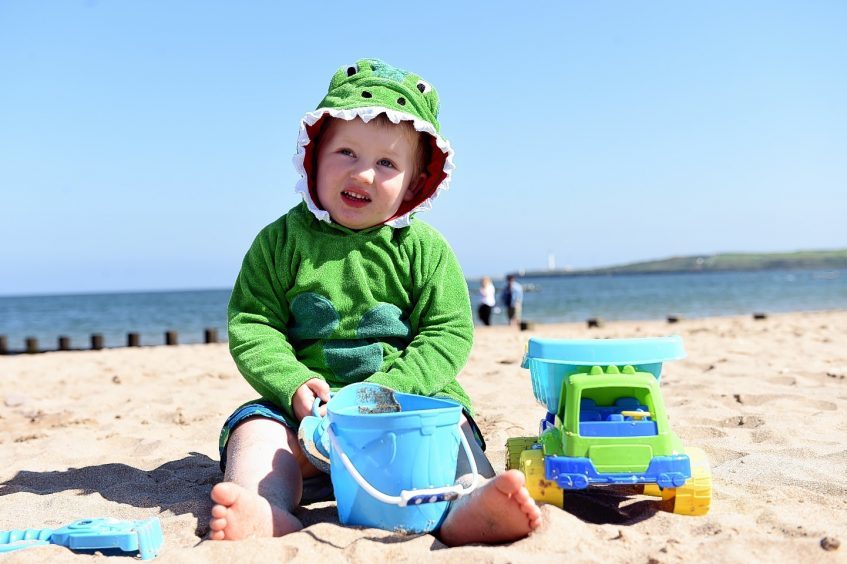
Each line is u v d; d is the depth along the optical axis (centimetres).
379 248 269
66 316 3797
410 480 203
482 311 1675
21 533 212
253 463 224
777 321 1395
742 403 448
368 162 262
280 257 271
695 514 222
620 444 210
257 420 240
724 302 3428
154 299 7750
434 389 254
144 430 417
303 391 241
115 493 283
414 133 272
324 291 264
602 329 1386
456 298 274
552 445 221
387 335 267
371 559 184
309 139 267
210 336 1427
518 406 452
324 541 196
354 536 199
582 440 211
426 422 202
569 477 209
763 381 533
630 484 224
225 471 240
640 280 10788
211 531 200
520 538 199
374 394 231
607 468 209
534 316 2552
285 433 241
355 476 201
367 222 269
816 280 8331
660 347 217
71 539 204
